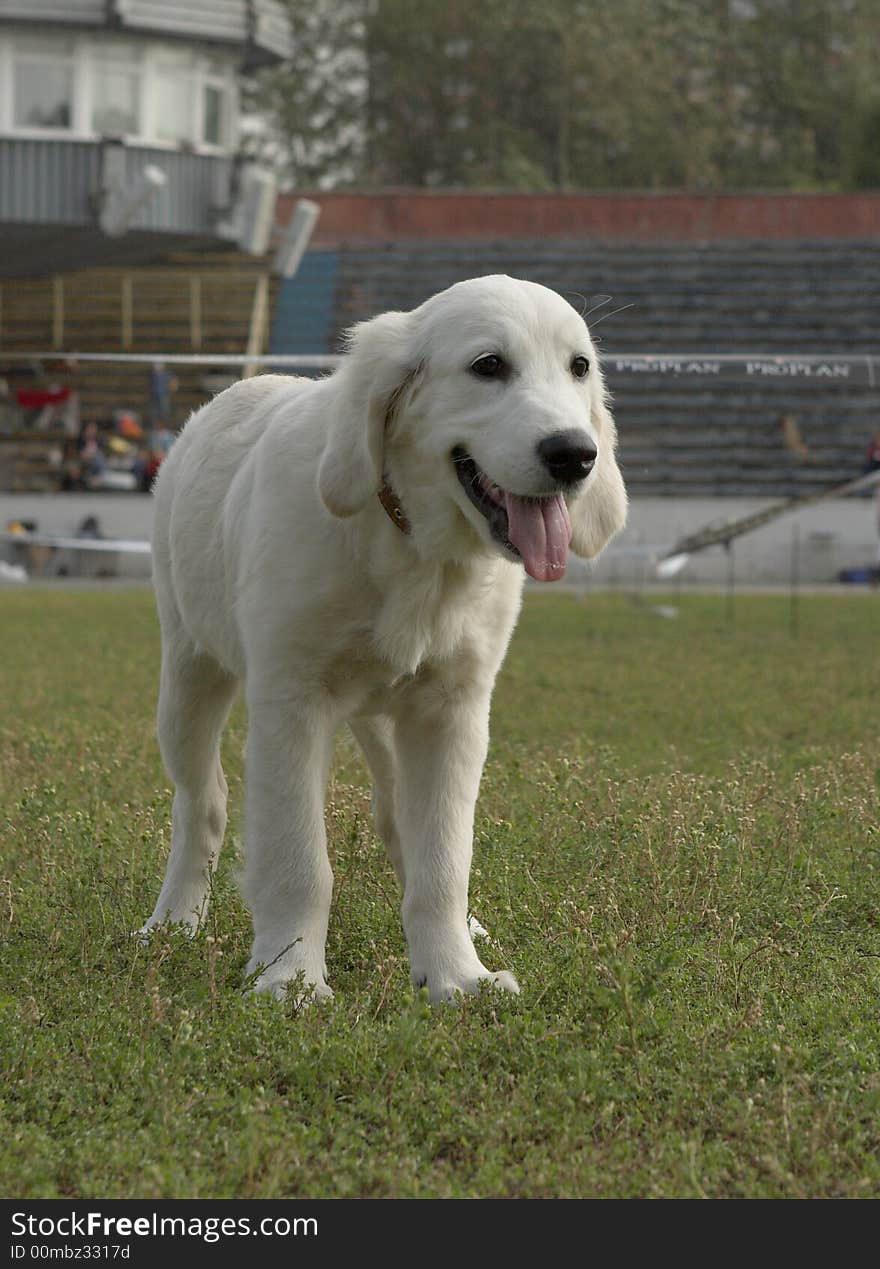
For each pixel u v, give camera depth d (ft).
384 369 17.84
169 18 127.03
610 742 37.52
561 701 46.14
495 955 19.53
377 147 234.99
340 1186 13.26
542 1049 15.93
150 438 123.65
